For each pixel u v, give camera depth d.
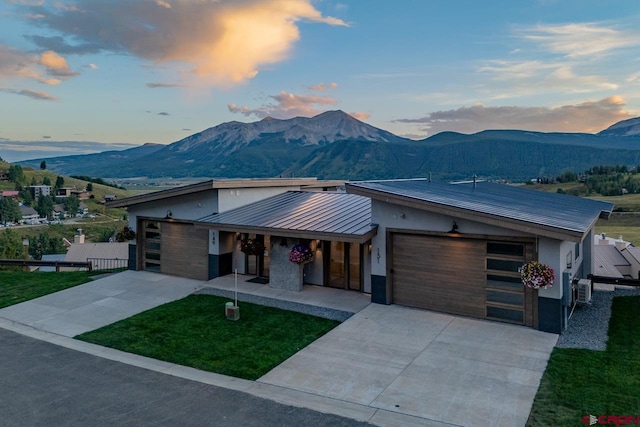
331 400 7.39
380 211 12.48
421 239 12.06
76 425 6.61
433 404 7.19
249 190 17.55
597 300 13.20
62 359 9.24
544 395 7.37
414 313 11.80
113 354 9.48
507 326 10.75
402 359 8.96
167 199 17.00
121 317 11.98
